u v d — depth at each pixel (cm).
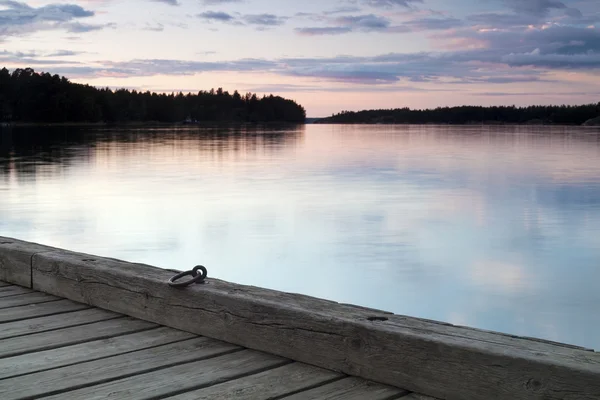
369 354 222
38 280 352
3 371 237
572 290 716
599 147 4266
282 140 5516
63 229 1069
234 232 1048
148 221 1156
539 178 2059
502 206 1397
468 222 1171
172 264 827
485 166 2598
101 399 213
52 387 222
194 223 1135
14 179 1877
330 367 233
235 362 244
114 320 299
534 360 184
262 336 254
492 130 10525
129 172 2162
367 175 2153
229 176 2061
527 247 950
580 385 175
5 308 319
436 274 784
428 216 1238
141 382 226
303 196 1542
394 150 3956
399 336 213
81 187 1688
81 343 268
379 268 818
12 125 8956
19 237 1002
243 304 259
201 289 274
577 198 1542
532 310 647
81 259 338
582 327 596
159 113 12012
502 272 797
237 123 13162
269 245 951
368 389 216
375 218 1205
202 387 222
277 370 235
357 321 226
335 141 5500
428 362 207
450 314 634
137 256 879
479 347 196
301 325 241
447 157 3222
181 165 2512
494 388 192
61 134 5994
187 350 258
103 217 1195
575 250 929
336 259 861
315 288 720
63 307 321
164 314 289
